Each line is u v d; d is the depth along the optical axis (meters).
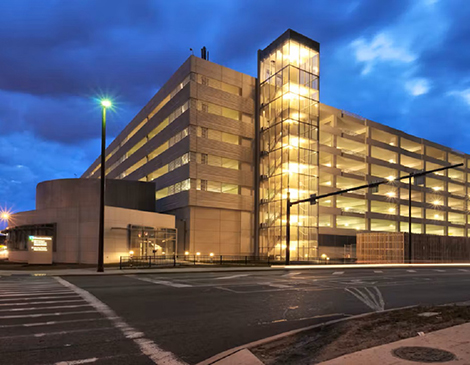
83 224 32.06
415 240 45.19
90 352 6.23
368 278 22.48
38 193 39.09
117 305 10.98
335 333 7.10
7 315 9.27
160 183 51.53
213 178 45.84
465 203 79.38
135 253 34.03
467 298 13.84
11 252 39.44
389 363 4.95
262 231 47.91
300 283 18.59
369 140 62.28
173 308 10.66
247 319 9.20
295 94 47.75
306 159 47.66
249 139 49.84
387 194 63.53
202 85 46.50
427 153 77.62
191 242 43.75
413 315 8.88
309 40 50.03
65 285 16.41
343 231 56.12
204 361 5.59
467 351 5.50
